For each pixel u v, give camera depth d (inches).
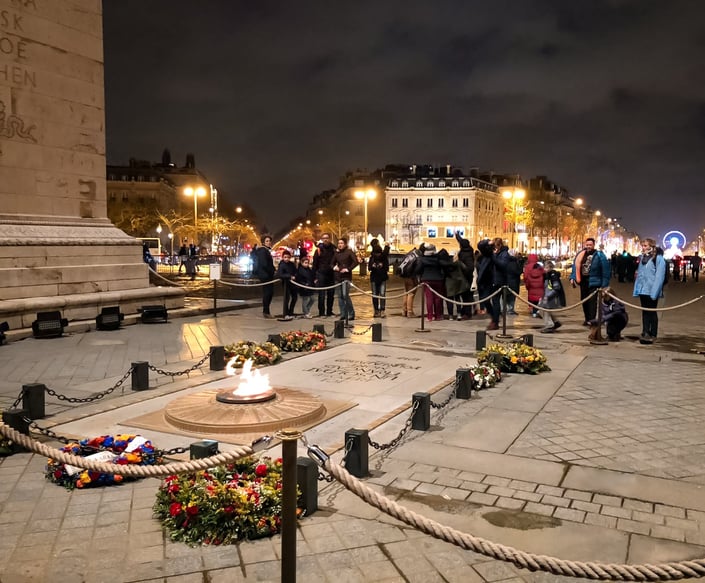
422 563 151.1
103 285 581.6
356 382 333.1
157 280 1245.1
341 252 607.2
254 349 378.6
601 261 559.8
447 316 644.1
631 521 172.7
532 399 301.9
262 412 254.2
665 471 210.4
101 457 197.2
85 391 314.7
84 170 590.2
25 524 170.7
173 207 4503.0
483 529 167.6
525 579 145.0
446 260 618.5
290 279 618.5
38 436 241.1
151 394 305.6
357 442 200.8
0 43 513.0
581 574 111.7
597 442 239.0
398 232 4104.3
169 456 219.0
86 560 151.6
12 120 523.8
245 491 165.9
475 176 4288.9
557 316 659.4
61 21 564.4
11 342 464.1
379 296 596.7
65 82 568.7
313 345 427.2
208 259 1729.8
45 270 527.2
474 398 303.7
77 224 578.2
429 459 219.3
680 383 339.3
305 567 148.6
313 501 176.4
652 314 486.9
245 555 154.1
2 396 305.3
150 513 177.8
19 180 531.2
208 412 253.9
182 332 524.4
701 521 173.2
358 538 162.6
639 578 110.7
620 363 394.9
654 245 486.3
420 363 385.1
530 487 195.6
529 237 3816.4
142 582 142.3
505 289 517.7
